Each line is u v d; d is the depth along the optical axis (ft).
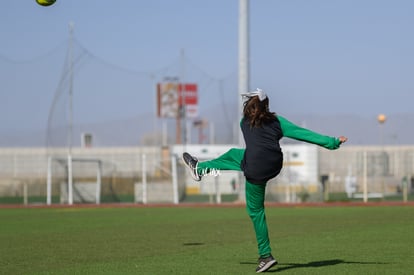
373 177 177.37
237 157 42.24
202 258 47.78
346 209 115.14
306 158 177.78
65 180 170.30
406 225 75.77
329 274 39.58
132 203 150.82
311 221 83.56
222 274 40.09
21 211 119.85
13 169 186.19
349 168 174.19
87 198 160.45
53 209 127.75
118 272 41.39
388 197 166.09
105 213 109.81
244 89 141.59
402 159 176.65
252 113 40.34
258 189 40.86
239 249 53.31
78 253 51.57
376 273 39.73
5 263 46.11
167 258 47.88
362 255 48.47
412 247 53.21
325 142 39.75
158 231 70.85
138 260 46.93
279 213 103.14
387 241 57.98
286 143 181.57
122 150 232.94
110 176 174.91
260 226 40.98
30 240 62.18
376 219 86.33
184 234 66.95
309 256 48.24
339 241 58.44
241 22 141.90
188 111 290.97
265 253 40.86
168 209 122.31
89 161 159.22
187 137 295.89
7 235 67.77
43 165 185.47
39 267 44.09
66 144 171.63
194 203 144.15
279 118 40.63
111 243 58.70
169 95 293.23
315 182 167.02
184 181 171.63
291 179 158.61
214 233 67.82
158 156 194.39
